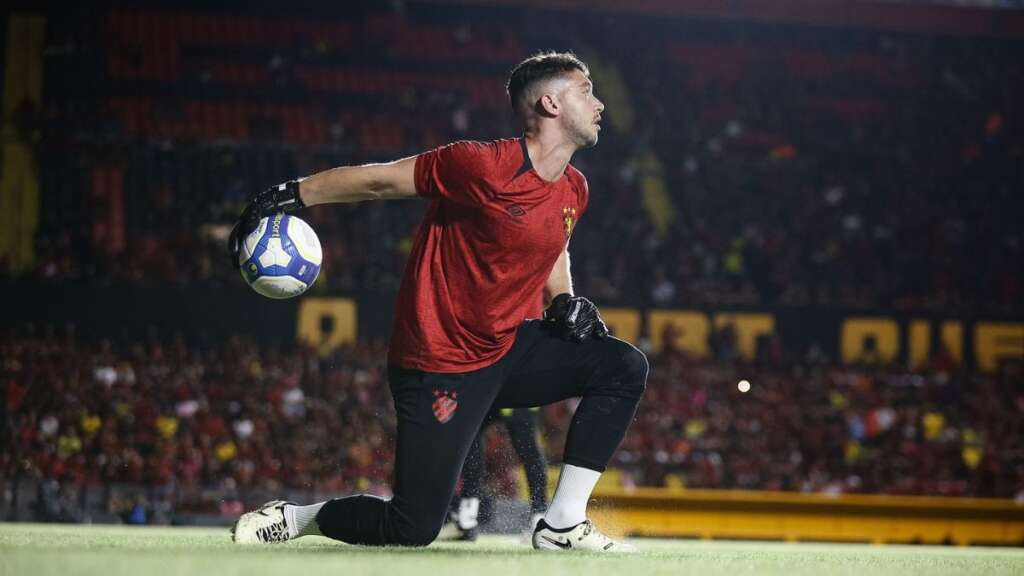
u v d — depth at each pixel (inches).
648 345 1727.4
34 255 1774.1
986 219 2128.4
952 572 231.3
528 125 285.6
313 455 1353.3
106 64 2235.5
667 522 1074.1
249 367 1518.2
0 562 184.7
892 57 2573.8
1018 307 1809.8
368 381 1524.4
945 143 2331.4
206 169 2036.2
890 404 1662.2
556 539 303.7
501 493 778.8
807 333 1764.3
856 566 249.1
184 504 1114.7
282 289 295.0
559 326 298.5
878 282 1957.4
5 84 2134.6
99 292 1558.8
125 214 1897.1
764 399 1628.9
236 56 2342.5
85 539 310.8
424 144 2225.6
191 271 1713.8
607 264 1886.1
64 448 1285.7
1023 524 1139.3
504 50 2508.6
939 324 1780.3
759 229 2058.3
